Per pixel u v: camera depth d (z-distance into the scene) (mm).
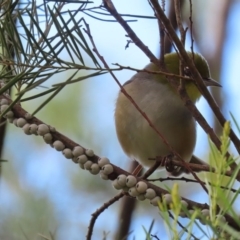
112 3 4141
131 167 8891
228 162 2994
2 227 8320
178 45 4117
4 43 4320
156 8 4027
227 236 3039
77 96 9430
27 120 4656
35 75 4023
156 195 4395
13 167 9094
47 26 4688
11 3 4434
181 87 4379
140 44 4266
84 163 4617
